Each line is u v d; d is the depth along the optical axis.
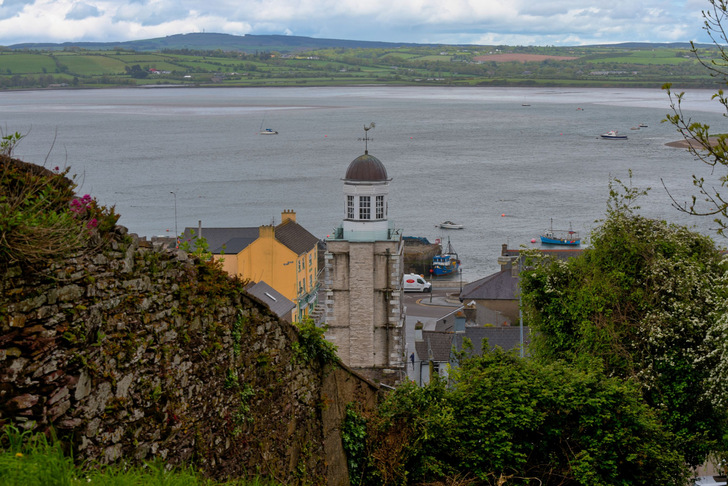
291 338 23.75
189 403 17.44
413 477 28.61
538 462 30.81
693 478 39.34
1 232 12.71
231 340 19.64
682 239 42.81
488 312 97.00
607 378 36.16
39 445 12.63
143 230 165.00
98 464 13.89
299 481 23.20
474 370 32.59
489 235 175.25
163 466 15.66
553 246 164.62
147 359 15.90
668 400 38.16
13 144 15.15
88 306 14.23
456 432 30.09
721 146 19.88
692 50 20.83
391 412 28.75
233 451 19.30
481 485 29.58
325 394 25.97
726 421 38.84
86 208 14.92
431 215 196.75
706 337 36.47
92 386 14.15
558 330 43.12
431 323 104.25
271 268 94.56
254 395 20.70
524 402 30.39
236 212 190.12
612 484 30.23
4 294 12.76
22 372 12.92
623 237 41.88
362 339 72.62
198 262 18.50
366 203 73.19
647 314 39.41
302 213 191.00
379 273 72.06
